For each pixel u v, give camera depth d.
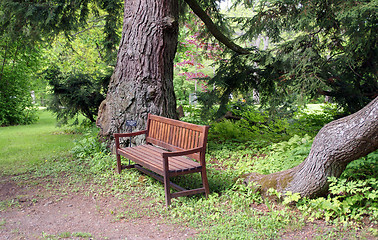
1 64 13.05
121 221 3.72
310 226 3.42
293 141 5.71
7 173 5.64
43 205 4.25
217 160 6.20
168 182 4.00
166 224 3.60
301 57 6.39
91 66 18.05
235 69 8.33
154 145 5.74
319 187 3.74
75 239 3.25
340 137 3.48
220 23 9.31
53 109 9.82
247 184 4.40
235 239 3.17
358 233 3.22
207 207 3.95
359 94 7.17
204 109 8.49
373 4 5.16
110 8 9.83
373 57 6.80
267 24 7.81
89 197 4.49
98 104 10.18
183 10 9.46
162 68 6.39
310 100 6.99
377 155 3.95
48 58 16.48
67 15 8.84
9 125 13.20
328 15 6.44
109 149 6.47
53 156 6.71
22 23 8.17
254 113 8.64
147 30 6.20
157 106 6.32
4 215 3.93
